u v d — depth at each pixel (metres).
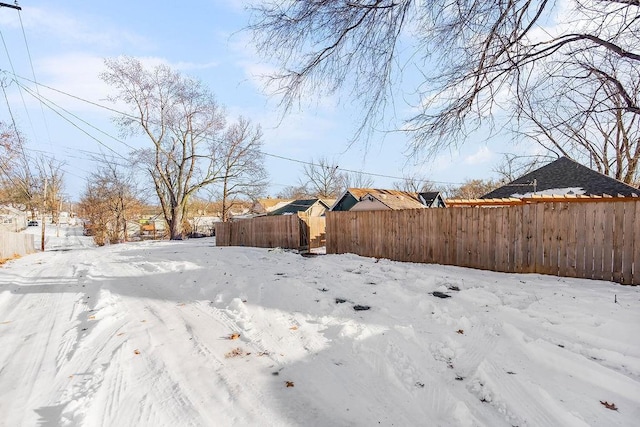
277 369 3.02
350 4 3.34
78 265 11.16
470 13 3.30
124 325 4.32
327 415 2.34
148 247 18.86
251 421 2.28
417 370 2.89
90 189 35.06
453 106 4.00
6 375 3.09
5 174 17.58
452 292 5.21
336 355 3.25
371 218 9.17
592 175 12.06
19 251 18.12
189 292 6.03
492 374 2.74
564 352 2.92
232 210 54.50
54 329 4.36
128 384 2.79
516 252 6.48
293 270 7.48
